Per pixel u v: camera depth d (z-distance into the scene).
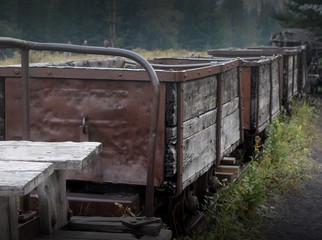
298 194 8.34
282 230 6.80
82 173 5.51
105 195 5.49
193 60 9.75
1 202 3.46
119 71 5.31
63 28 80.44
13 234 3.61
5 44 4.30
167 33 94.25
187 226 6.26
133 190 5.61
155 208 5.59
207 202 6.76
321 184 8.95
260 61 9.71
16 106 5.57
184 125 5.43
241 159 9.13
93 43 81.12
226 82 7.00
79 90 5.46
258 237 6.48
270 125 10.74
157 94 4.35
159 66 7.35
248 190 7.26
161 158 5.25
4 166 3.21
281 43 25.08
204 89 6.05
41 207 3.96
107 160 5.45
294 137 11.71
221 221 6.41
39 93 5.55
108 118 5.41
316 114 17.23
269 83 10.83
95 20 81.06
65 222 4.26
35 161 3.36
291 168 9.32
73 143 3.88
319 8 30.00
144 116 5.32
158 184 5.28
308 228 6.90
